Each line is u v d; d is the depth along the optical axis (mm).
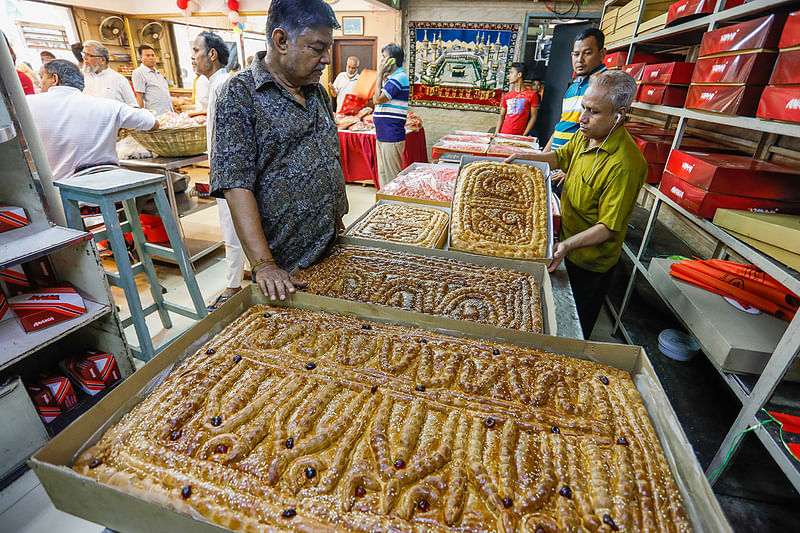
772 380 1216
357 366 963
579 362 993
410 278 1338
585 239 1549
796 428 1221
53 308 1631
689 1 2086
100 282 1763
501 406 863
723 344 1442
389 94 3998
